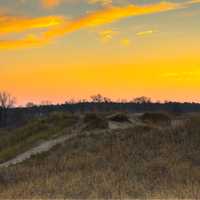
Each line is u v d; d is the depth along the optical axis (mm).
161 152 33219
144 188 22344
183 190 21250
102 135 43688
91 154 35594
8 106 119938
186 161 30266
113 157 33406
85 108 129375
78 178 25562
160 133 38969
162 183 23859
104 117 54062
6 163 44125
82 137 45156
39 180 26062
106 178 25219
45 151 42156
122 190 21609
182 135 37031
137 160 31422
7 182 27344
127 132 42500
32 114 134375
